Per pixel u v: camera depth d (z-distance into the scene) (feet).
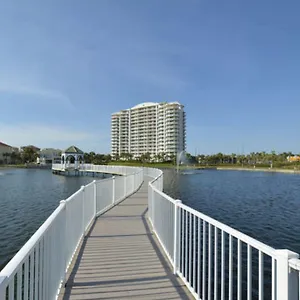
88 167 155.94
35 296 7.96
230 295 9.71
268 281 22.84
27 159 357.61
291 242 34.22
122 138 419.13
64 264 13.37
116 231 23.11
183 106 368.07
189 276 13.21
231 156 383.45
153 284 13.26
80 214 20.10
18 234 37.09
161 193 19.21
